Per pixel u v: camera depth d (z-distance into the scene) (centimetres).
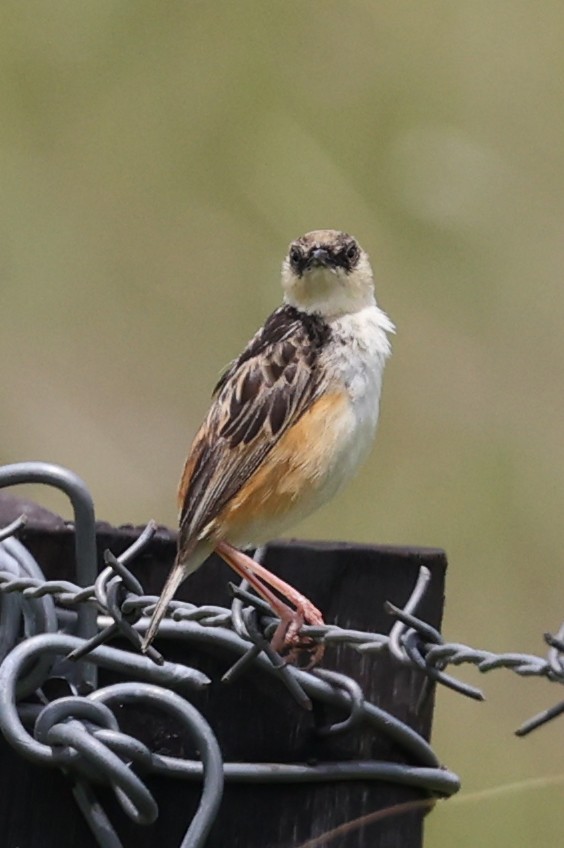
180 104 1507
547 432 1273
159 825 638
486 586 1220
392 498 1266
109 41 1544
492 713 1105
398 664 641
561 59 1475
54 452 1301
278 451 769
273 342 795
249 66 1508
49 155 1488
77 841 641
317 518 1264
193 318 1399
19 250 1430
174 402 1356
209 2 1561
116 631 620
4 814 639
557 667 565
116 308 1402
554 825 832
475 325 1329
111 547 651
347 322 804
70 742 607
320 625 632
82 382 1364
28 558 639
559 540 1229
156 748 637
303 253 820
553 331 1326
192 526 706
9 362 1365
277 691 640
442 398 1298
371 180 1407
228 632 632
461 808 827
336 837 640
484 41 1501
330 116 1463
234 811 640
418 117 1456
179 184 1462
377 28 1523
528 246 1362
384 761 640
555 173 1396
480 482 1262
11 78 1523
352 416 780
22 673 630
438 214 1369
